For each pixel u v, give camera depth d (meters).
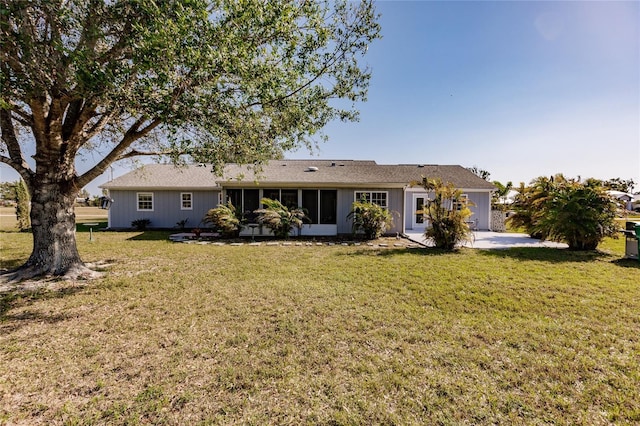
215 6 3.80
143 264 6.93
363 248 9.48
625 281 5.35
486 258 7.62
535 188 11.96
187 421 1.95
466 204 9.39
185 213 15.16
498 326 3.44
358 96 5.95
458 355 2.79
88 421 1.94
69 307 4.08
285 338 3.14
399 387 2.30
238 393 2.24
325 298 4.46
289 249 9.27
